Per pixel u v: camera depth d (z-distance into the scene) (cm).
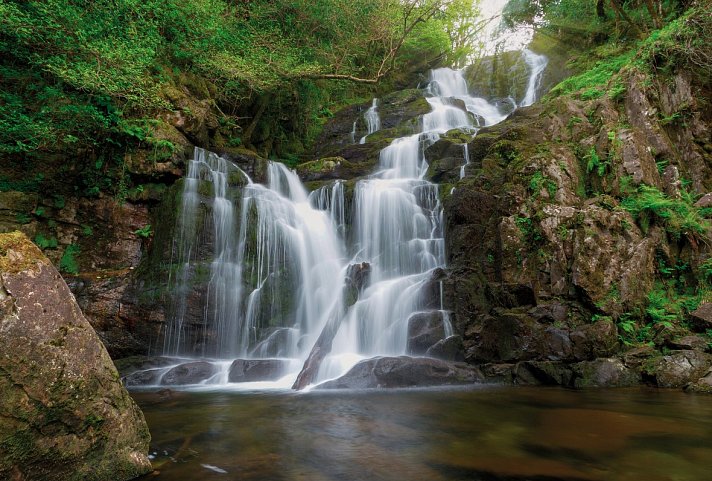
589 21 2133
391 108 2230
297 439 414
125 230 1081
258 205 1142
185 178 1105
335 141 2119
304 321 1084
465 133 1683
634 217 930
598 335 791
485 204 1047
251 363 861
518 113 1538
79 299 960
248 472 324
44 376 274
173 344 975
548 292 879
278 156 1953
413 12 2084
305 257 1161
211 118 1412
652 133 1083
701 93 1130
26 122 923
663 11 1523
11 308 272
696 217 938
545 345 825
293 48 1612
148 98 1100
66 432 281
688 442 400
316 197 1343
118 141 1109
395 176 1534
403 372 761
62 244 1022
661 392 670
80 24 980
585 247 857
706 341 751
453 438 418
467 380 792
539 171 998
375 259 1210
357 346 960
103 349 320
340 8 1623
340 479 310
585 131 1132
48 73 1029
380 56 2455
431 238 1179
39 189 1028
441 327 917
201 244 1051
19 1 928
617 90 1186
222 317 1013
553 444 397
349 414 523
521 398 630
